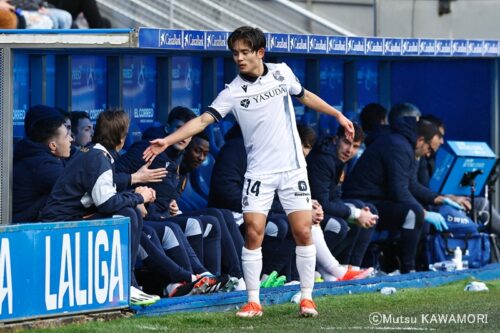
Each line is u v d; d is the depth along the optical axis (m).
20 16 36.72
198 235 32.62
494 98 44.62
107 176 28.33
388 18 49.00
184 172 35.34
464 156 41.16
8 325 25.89
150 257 30.83
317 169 36.00
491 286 35.28
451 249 39.34
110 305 27.86
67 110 36.09
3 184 29.08
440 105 45.62
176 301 29.34
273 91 27.86
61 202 28.42
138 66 38.03
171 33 31.23
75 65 36.41
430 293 33.84
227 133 36.97
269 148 28.02
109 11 41.25
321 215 35.12
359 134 36.81
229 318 28.36
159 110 38.75
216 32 32.78
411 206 38.22
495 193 44.69
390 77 46.06
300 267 28.70
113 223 27.77
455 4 50.62
